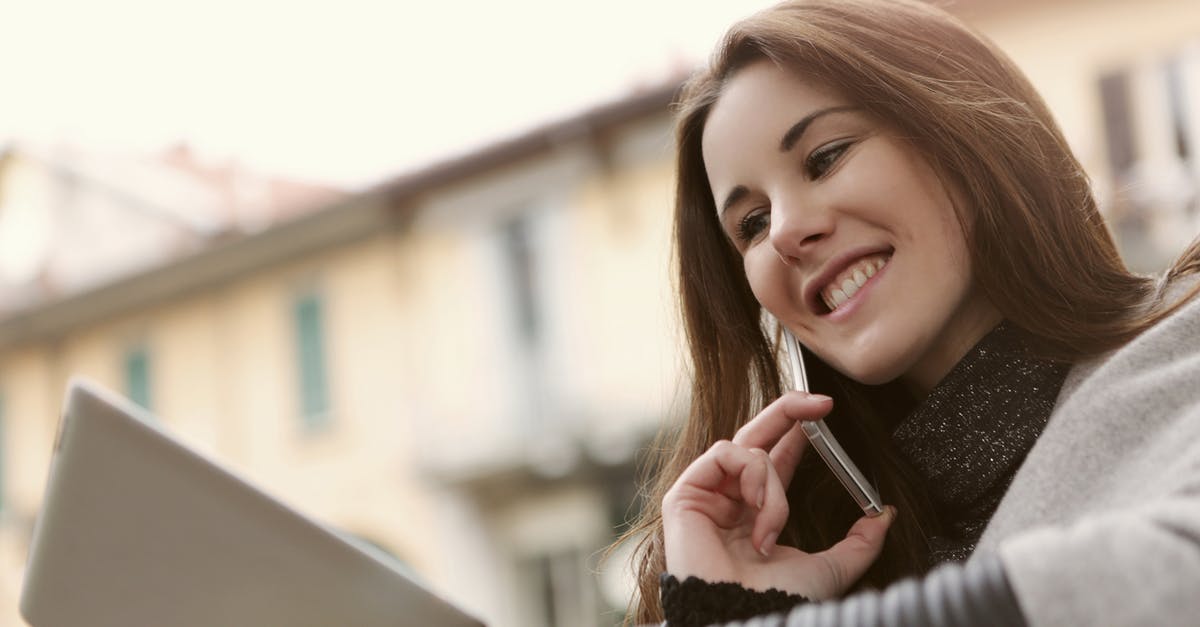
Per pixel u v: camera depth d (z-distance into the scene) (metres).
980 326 0.93
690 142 1.07
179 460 0.76
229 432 10.59
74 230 12.69
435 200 9.75
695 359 1.13
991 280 0.89
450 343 9.71
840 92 0.91
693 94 1.02
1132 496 0.69
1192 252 0.90
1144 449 0.71
